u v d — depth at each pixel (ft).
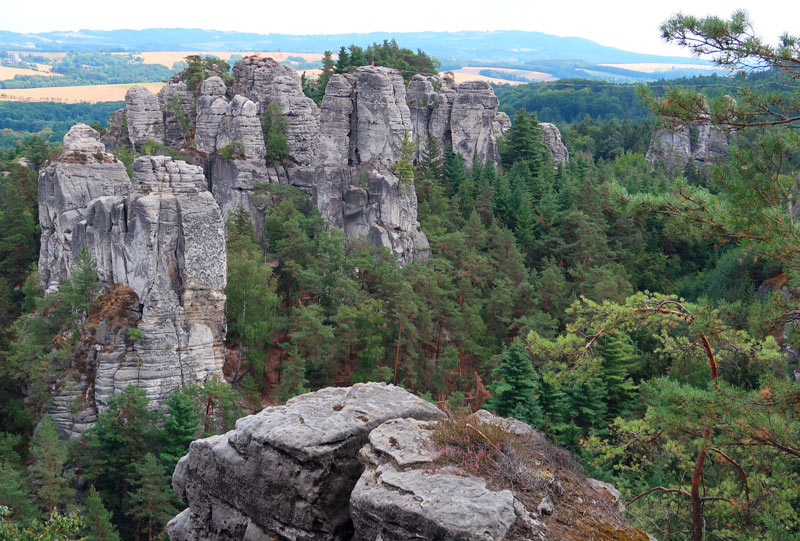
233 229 267.80
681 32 73.97
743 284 249.14
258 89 324.80
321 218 275.39
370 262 250.78
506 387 164.25
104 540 144.87
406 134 286.87
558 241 307.78
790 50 70.18
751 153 74.74
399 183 283.18
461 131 393.50
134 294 196.13
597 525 48.11
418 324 222.07
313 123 333.01
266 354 225.76
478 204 327.67
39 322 206.18
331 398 61.36
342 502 54.54
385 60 435.12
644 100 76.84
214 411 190.70
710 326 75.92
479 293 255.29
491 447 51.52
